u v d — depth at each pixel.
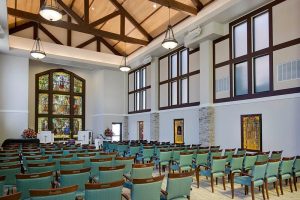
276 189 5.46
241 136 9.38
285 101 7.85
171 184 3.57
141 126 16.72
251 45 9.23
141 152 9.01
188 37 11.32
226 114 10.10
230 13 9.44
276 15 8.35
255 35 9.20
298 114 7.44
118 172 4.38
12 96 14.30
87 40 16.58
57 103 17.42
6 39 11.62
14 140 13.17
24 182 3.50
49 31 15.41
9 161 5.46
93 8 14.39
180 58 13.34
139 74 17.30
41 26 15.26
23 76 14.61
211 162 6.18
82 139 16.06
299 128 7.39
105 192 3.07
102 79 17.86
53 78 17.42
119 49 17.23
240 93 9.69
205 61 10.94
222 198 5.35
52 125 17.12
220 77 10.52
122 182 3.20
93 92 18.73
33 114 16.55
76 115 18.08
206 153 6.73
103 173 4.25
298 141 7.41
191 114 12.14
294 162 5.86
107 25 15.28
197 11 10.64
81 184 4.00
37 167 4.56
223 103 10.24
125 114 18.36
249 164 6.07
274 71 8.31
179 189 3.65
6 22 9.66
